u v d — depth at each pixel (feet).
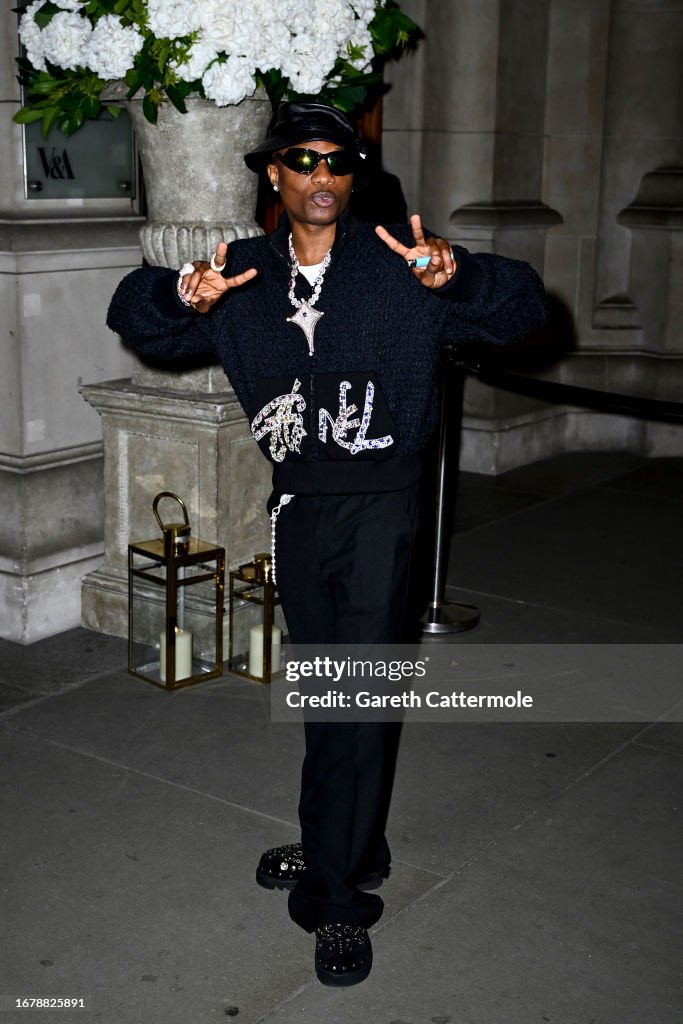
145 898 9.68
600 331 25.43
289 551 8.70
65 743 12.26
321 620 8.85
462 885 9.97
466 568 18.06
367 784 8.86
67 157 14.51
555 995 8.63
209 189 13.62
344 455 8.33
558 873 10.18
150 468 14.48
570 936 9.32
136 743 12.30
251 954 9.05
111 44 12.44
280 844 10.50
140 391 14.28
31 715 12.89
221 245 7.79
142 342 8.61
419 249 7.54
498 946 9.18
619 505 21.68
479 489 22.57
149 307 8.35
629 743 12.62
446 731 12.73
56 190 14.46
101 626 15.26
